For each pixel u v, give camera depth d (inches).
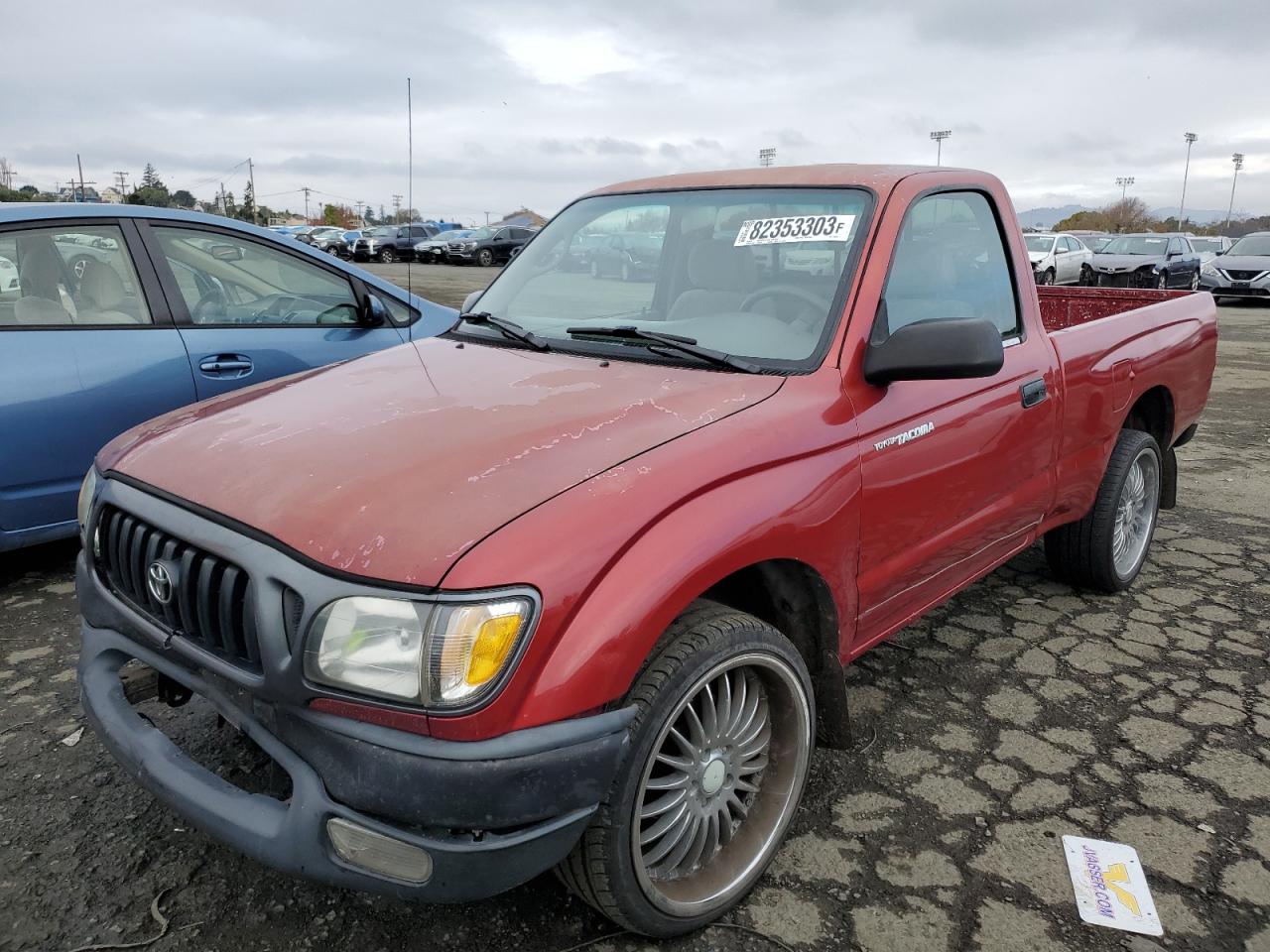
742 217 115.6
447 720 65.8
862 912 87.7
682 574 74.5
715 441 83.2
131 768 80.4
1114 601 161.6
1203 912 88.0
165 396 160.6
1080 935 85.0
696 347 101.3
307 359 178.1
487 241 1337.4
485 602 66.0
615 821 73.4
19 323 149.8
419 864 67.5
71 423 151.6
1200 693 129.8
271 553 71.4
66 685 126.6
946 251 118.1
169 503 81.7
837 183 114.5
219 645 75.7
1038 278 898.7
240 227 176.1
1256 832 99.8
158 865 92.2
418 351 117.6
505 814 66.8
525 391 94.7
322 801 68.5
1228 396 372.5
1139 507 167.5
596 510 72.7
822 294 103.5
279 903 87.4
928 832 99.3
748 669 86.5
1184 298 183.2
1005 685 131.4
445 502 72.1
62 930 83.7
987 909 88.1
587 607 69.9
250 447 85.0
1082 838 98.4
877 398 99.0
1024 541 135.9
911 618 114.9
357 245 1438.2
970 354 91.4
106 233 160.2
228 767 105.7
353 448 81.7
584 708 69.4
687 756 81.8
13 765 108.2
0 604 152.1
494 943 83.2
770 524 82.9
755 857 88.6
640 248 122.3
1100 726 121.0
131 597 85.4
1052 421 131.3
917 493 104.5
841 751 114.4
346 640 67.4
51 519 153.6
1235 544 192.1
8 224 150.3
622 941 83.7
